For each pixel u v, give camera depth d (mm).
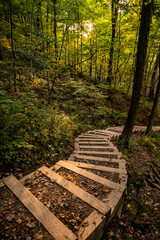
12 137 4105
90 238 1921
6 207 2277
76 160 4555
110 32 11078
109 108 12664
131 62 12977
